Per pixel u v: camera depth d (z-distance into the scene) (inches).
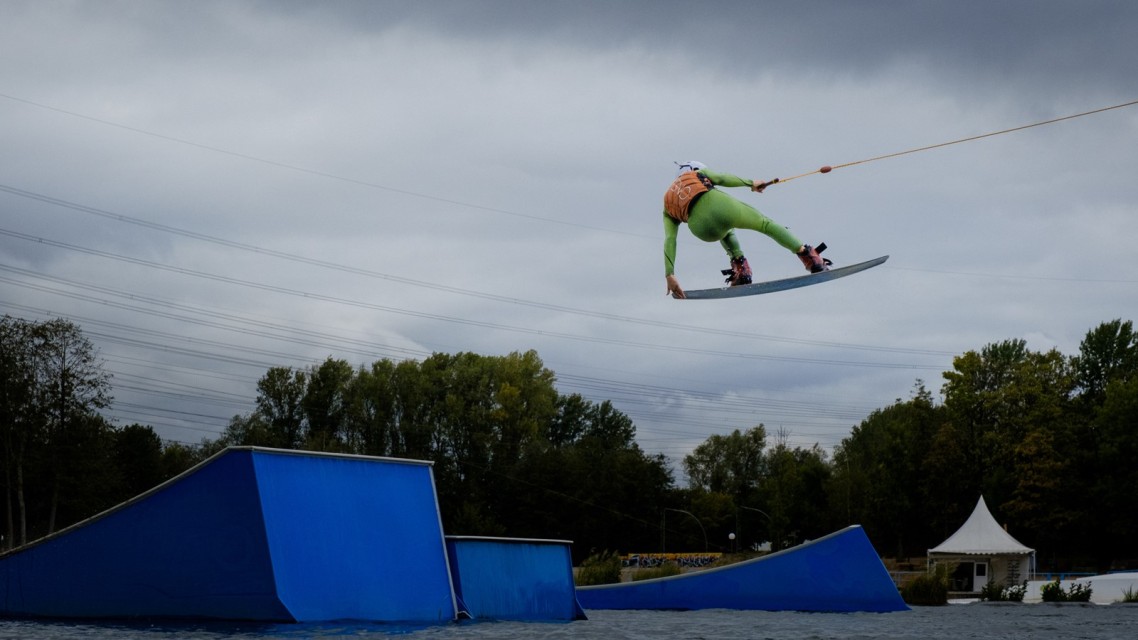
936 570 1749.5
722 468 4731.8
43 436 2501.2
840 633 840.3
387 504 754.2
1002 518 2847.0
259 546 662.5
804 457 4702.3
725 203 663.1
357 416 3356.3
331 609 685.3
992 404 3002.0
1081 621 1104.8
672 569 1856.5
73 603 714.8
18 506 2598.4
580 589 1294.3
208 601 677.3
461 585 798.5
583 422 4731.8
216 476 675.4
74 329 2509.8
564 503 3316.9
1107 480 2691.9
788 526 3358.8
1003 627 970.7
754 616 1080.8
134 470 3373.5
